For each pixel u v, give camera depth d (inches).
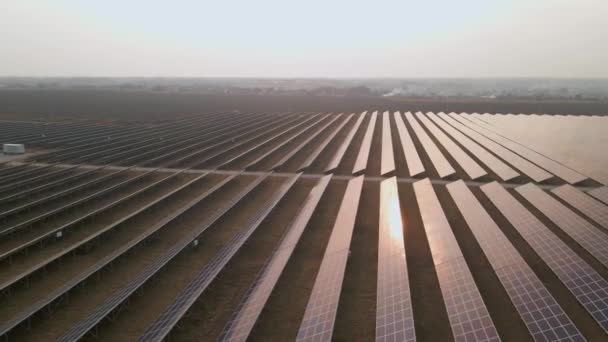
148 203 1642.5
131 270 1098.7
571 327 739.4
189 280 1045.2
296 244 1161.4
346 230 1221.1
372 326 853.2
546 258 1047.6
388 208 1419.8
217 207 1587.1
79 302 948.0
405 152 2437.3
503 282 930.7
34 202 1610.5
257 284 992.2
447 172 1966.0
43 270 1089.4
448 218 1440.7
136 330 847.1
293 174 2086.6
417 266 1095.0
